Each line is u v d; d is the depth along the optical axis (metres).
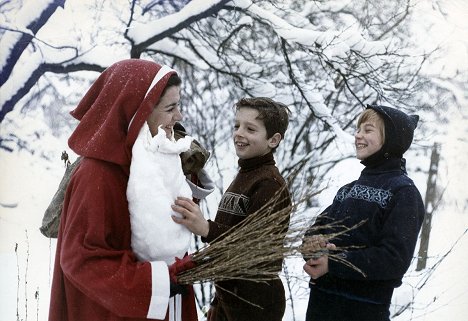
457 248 6.60
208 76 7.52
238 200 2.55
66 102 7.80
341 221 2.42
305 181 5.21
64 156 2.30
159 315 1.93
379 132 2.54
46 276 5.48
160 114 2.08
